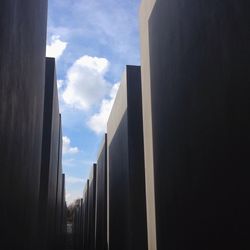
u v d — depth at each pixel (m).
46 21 6.74
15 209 4.18
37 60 5.68
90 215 22.33
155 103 6.15
